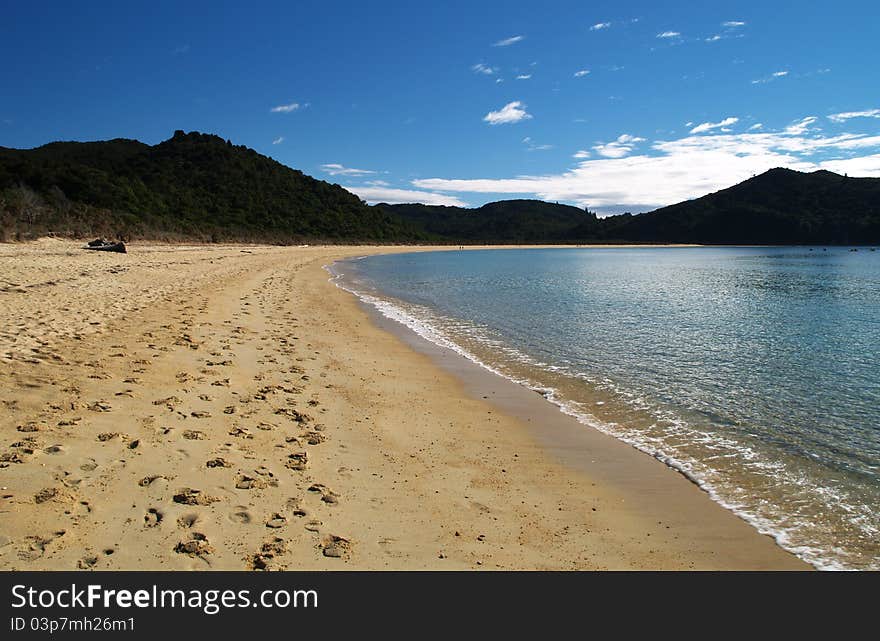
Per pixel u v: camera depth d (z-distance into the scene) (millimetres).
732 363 13266
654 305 25031
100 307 13422
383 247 96688
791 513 6117
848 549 5426
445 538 5180
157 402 7531
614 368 12703
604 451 7793
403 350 14047
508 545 5176
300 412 8180
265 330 14172
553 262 71562
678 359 13664
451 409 9352
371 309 21922
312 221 98875
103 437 6188
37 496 4855
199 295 18172
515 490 6418
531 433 8430
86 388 7602
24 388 7207
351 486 6012
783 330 18094
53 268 19188
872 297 29281
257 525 4977
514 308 23547
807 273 50500
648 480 6883
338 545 4836
